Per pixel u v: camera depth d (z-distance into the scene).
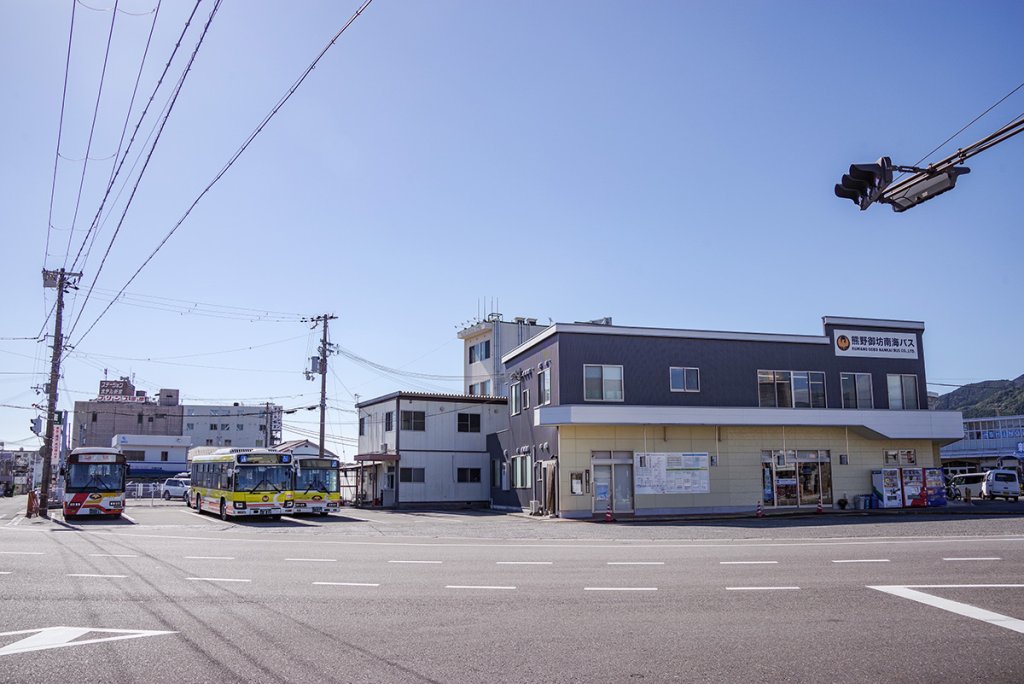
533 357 35.59
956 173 9.56
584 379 32.09
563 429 31.38
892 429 34.38
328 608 10.09
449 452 44.25
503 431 40.47
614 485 31.52
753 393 34.16
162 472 75.81
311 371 44.75
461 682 6.70
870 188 10.13
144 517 34.28
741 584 11.77
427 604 10.34
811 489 34.00
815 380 35.12
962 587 11.24
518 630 8.71
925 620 9.08
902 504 34.06
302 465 35.38
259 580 12.67
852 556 14.98
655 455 32.06
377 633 8.59
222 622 9.22
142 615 9.68
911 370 36.62
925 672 6.97
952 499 46.25
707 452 32.75
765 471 33.47
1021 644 7.95
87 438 86.81
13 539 21.16
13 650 7.82
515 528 25.22
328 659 7.47
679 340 33.56
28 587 12.01
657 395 32.81
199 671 7.05
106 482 32.81
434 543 19.16
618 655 7.59
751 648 7.84
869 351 36.16
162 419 90.12
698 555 15.68
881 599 10.39
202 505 37.34
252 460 31.88
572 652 7.71
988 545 16.88
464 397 45.12
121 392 90.62
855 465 34.75
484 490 44.66
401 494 42.69
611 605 10.18
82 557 16.25
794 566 13.70
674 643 8.07
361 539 20.72
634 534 22.08
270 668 7.15
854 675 6.88
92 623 9.19
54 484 48.41
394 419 43.88
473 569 13.84
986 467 61.69
